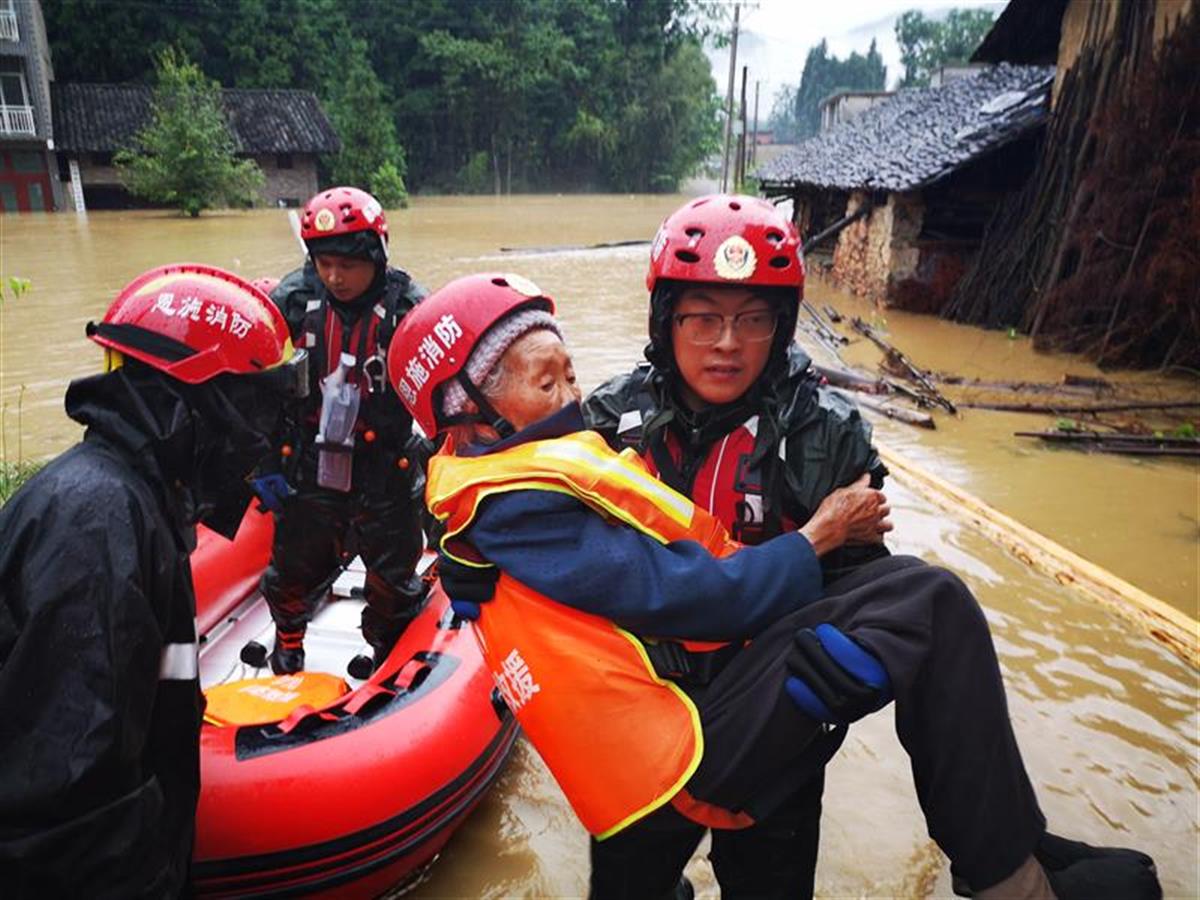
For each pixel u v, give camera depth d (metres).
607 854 2.02
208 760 2.79
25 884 1.73
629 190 64.38
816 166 19.50
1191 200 10.04
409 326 1.93
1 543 1.81
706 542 1.83
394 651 3.68
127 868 1.81
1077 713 4.03
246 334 2.01
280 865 2.73
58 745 1.70
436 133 60.53
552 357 1.85
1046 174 12.71
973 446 7.88
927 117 17.41
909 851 3.25
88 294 14.58
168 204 37.19
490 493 1.76
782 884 2.10
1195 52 10.03
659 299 2.01
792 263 1.92
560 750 1.78
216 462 2.05
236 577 4.48
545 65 61.28
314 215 3.34
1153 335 10.66
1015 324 13.09
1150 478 7.11
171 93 33.03
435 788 3.00
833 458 1.99
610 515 1.74
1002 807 1.66
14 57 33.66
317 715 3.04
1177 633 4.57
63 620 1.72
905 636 1.63
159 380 1.94
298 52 51.22
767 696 1.68
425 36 58.28
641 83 63.81
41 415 8.41
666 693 1.76
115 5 46.25
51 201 35.16
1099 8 11.75
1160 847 3.25
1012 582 5.30
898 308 14.69
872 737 3.92
